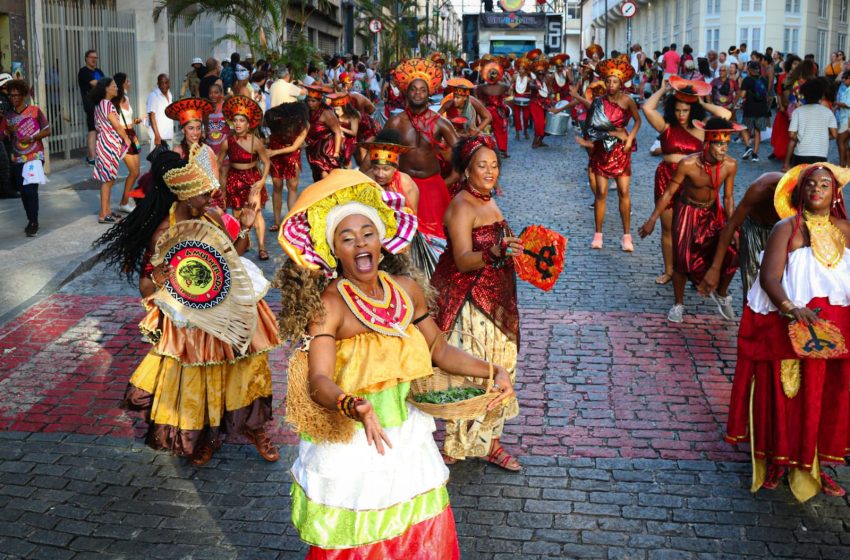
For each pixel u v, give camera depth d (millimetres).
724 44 44531
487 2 40656
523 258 4602
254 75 17375
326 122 10969
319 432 3207
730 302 7773
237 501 4828
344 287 3262
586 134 10211
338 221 3195
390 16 43500
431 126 8055
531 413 5918
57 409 6008
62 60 16094
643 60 33594
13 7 14477
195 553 4336
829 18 45969
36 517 4664
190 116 8203
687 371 6652
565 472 5105
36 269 8977
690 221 7441
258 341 4934
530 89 21328
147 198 4961
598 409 5980
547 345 7207
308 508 3291
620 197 10195
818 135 13133
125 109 11250
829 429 4602
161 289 4742
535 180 15539
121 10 19188
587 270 9500
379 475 3244
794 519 4590
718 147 7176
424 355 3355
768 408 4711
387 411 3293
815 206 4512
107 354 7027
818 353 4352
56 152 15984
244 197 9547
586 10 86250
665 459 5258
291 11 32531
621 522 4574
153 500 4844
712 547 4340
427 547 3340
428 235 7195
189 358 4793
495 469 5137
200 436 4961
